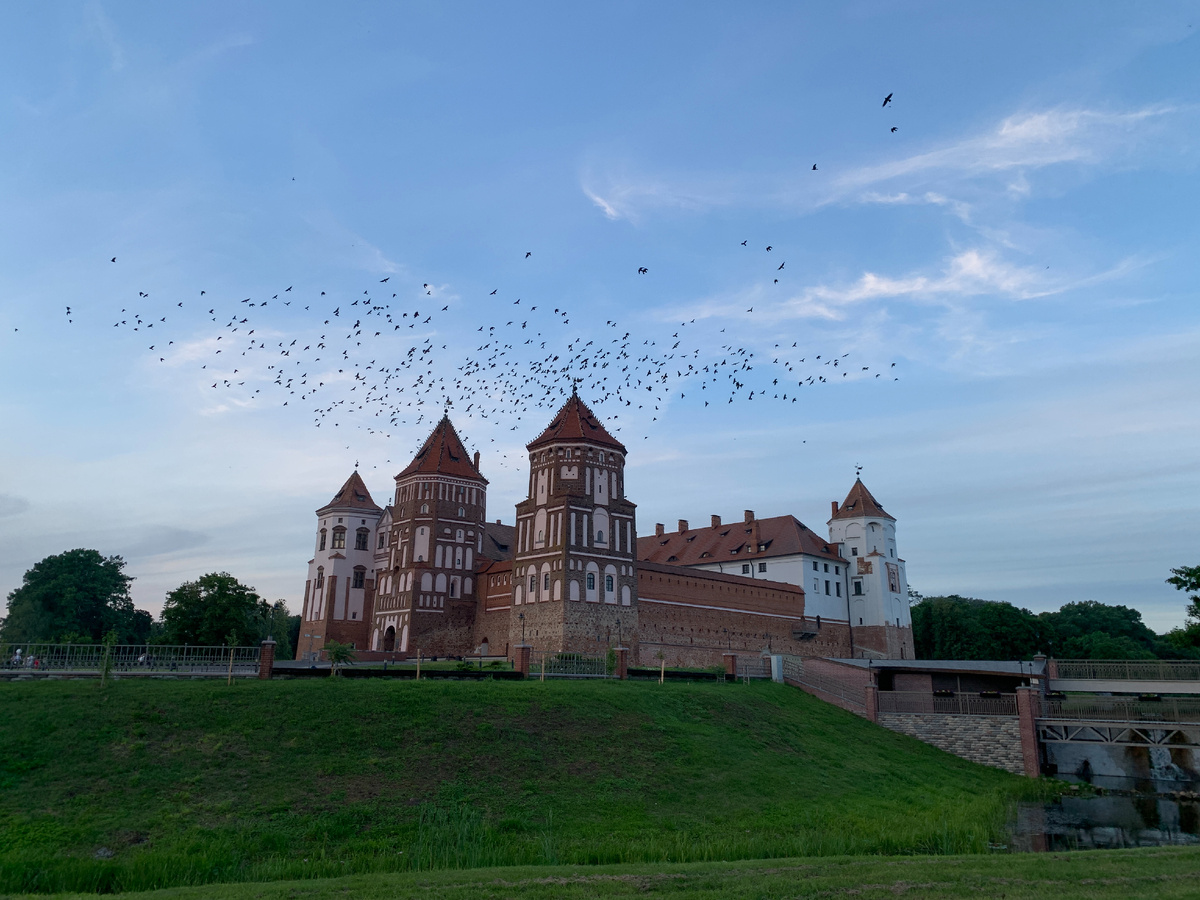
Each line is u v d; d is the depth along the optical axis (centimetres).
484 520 8831
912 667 5931
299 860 2292
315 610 9181
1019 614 10481
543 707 3553
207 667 3725
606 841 2628
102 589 9162
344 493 9444
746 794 3247
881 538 10394
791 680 5509
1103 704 4741
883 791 3691
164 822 2383
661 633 7356
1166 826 3447
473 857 2386
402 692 3400
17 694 2912
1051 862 2138
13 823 2259
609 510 7088
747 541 10194
